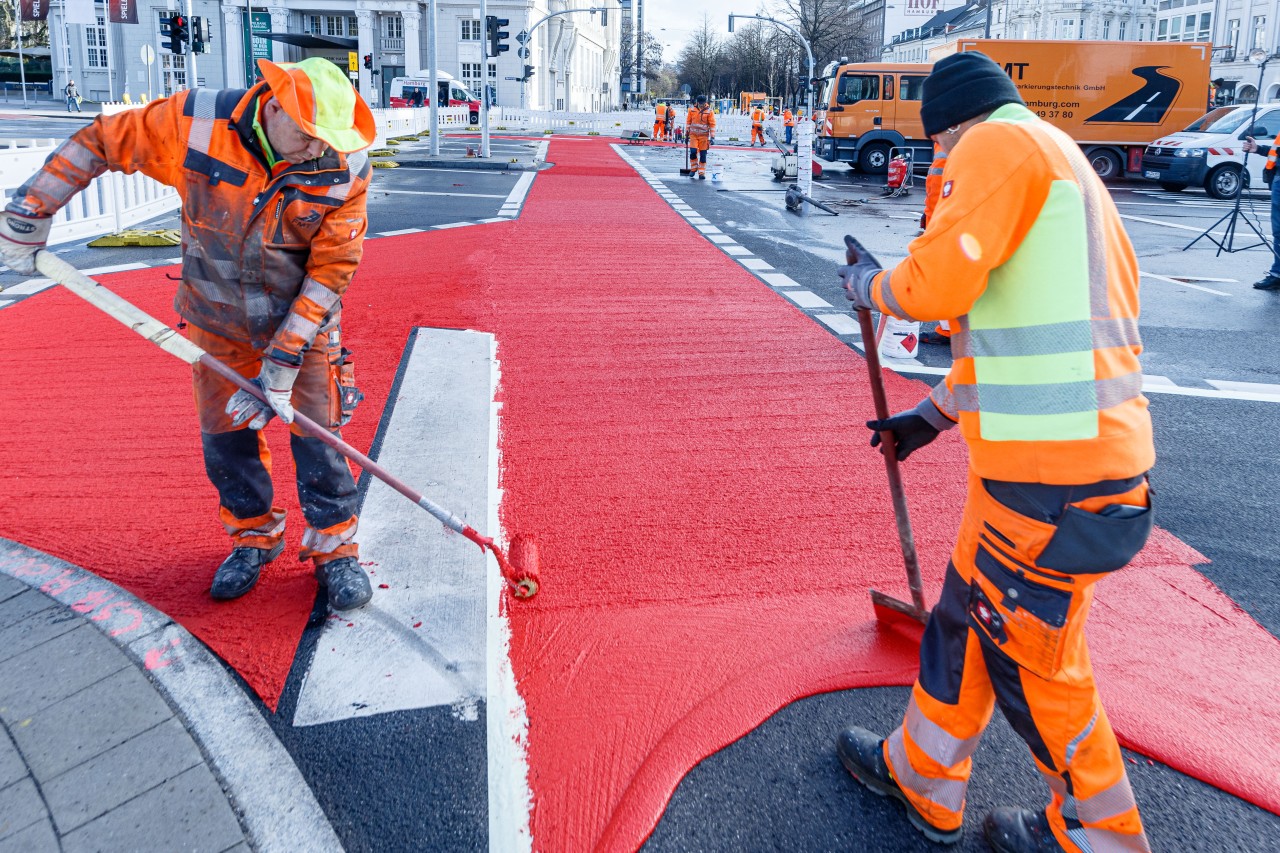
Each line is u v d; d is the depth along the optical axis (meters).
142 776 2.29
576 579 3.41
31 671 2.67
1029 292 1.84
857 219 14.74
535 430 4.95
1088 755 1.94
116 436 4.67
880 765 2.36
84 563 3.39
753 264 10.05
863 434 5.03
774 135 21.05
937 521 4.00
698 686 2.80
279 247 2.76
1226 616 3.28
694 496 4.18
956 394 2.02
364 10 53.72
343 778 2.39
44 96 63.12
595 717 2.65
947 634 2.12
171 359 5.98
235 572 3.18
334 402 3.07
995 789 2.44
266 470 3.21
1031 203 1.82
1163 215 16.88
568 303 7.88
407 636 2.99
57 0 57.50
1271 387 6.21
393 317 7.23
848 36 57.66
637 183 19.53
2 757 2.34
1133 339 1.92
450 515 2.97
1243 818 2.34
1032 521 1.86
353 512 3.20
